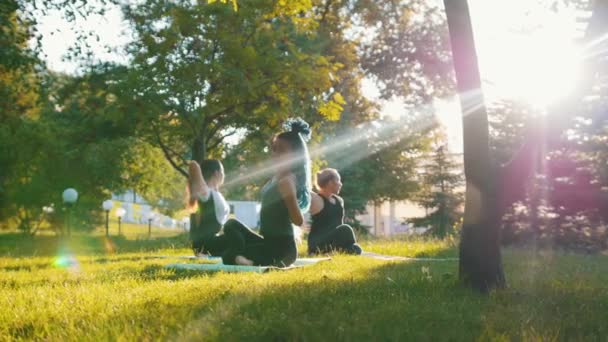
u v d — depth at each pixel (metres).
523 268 8.31
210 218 10.66
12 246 21.36
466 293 5.33
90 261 10.94
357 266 8.30
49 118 30.61
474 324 4.10
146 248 15.95
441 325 4.01
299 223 8.15
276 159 8.20
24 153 30.84
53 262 10.80
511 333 3.77
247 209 55.50
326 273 7.17
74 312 4.67
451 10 5.50
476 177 5.49
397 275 6.81
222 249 10.65
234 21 19.88
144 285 6.23
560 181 16.53
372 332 3.75
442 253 11.67
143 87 19.77
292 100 22.14
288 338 3.67
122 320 4.21
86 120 30.09
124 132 30.41
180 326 3.88
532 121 5.48
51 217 36.06
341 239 11.14
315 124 24.36
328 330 3.76
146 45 20.33
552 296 5.33
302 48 23.52
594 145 16.08
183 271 8.01
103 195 35.03
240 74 19.27
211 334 3.72
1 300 5.43
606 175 16.27
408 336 3.68
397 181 38.56
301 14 22.17
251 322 3.99
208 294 5.22
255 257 8.35
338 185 11.30
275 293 5.18
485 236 5.50
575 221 16.62
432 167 34.41
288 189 8.05
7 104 23.81
